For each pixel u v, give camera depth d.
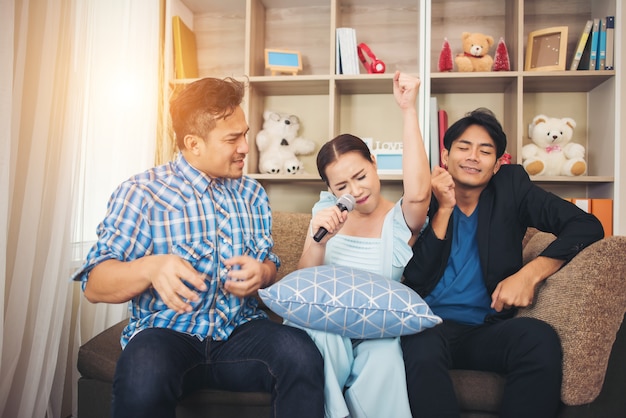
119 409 0.88
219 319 1.07
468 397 1.07
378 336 1.04
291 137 2.32
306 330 1.08
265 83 2.23
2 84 1.14
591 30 2.11
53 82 1.30
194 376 1.03
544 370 0.99
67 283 1.33
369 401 1.00
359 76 2.11
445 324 1.24
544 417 1.00
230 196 1.17
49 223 1.31
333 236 1.24
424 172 1.14
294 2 2.39
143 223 1.04
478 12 2.36
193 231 1.08
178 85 2.20
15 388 1.26
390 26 2.40
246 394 1.06
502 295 1.16
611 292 1.00
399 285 1.06
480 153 1.29
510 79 2.15
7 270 1.26
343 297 1.01
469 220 1.33
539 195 1.28
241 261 1.02
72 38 1.35
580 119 2.31
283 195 2.47
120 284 0.94
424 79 2.11
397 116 2.40
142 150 1.82
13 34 1.17
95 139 1.51
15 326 1.21
